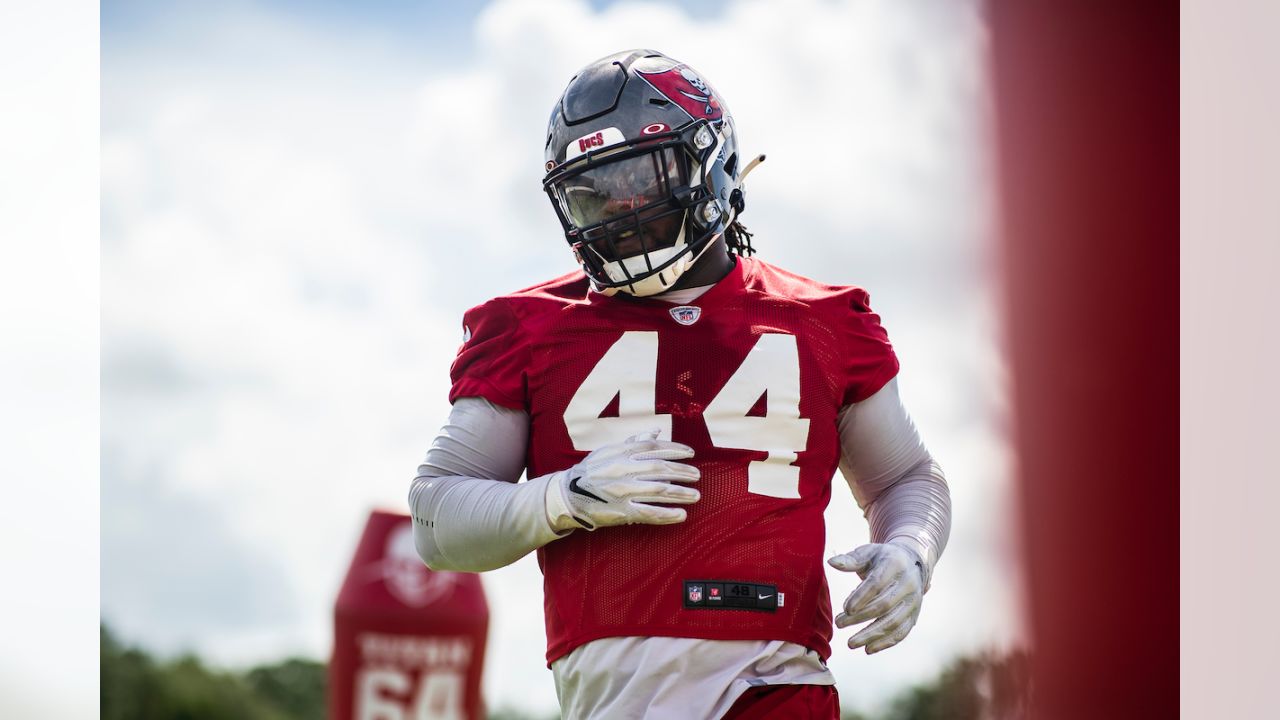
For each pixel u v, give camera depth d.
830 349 5.79
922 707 13.71
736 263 6.04
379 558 9.36
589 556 5.49
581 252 5.64
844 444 6.11
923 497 6.00
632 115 5.55
